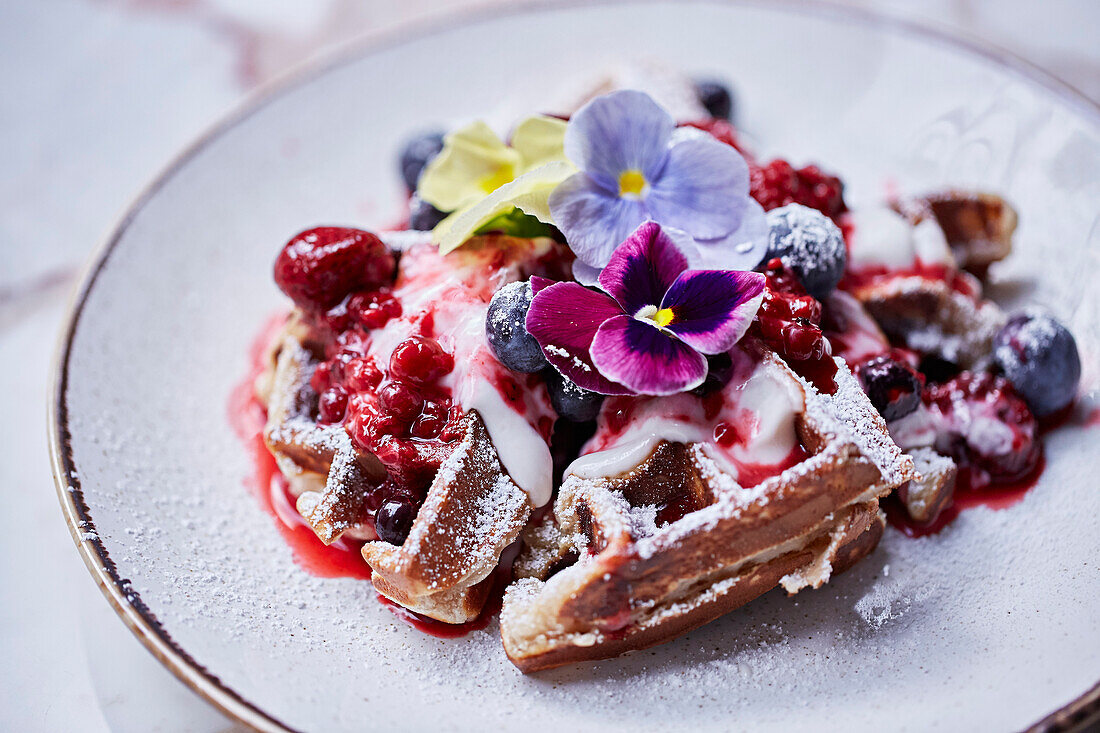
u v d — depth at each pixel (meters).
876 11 0.38
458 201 0.31
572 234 0.29
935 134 0.36
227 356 0.34
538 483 0.28
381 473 0.29
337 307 0.30
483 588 0.29
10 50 0.44
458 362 0.28
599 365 0.27
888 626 0.28
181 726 0.29
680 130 0.31
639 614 0.27
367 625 0.29
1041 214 0.34
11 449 0.34
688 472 0.28
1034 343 0.31
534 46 0.39
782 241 0.30
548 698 0.27
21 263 0.39
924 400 0.31
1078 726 0.25
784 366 0.27
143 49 0.45
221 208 0.36
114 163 0.41
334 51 0.38
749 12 0.39
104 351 0.32
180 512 0.30
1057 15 0.43
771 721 0.27
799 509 0.26
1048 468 0.31
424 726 0.26
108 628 0.30
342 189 0.38
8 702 0.29
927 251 0.32
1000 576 0.29
